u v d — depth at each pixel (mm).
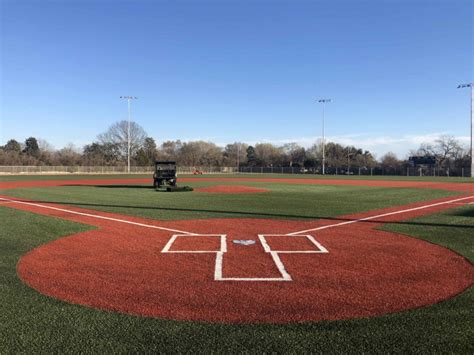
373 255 8922
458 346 4555
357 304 5887
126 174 80812
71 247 9781
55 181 46844
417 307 5754
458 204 20172
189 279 7129
